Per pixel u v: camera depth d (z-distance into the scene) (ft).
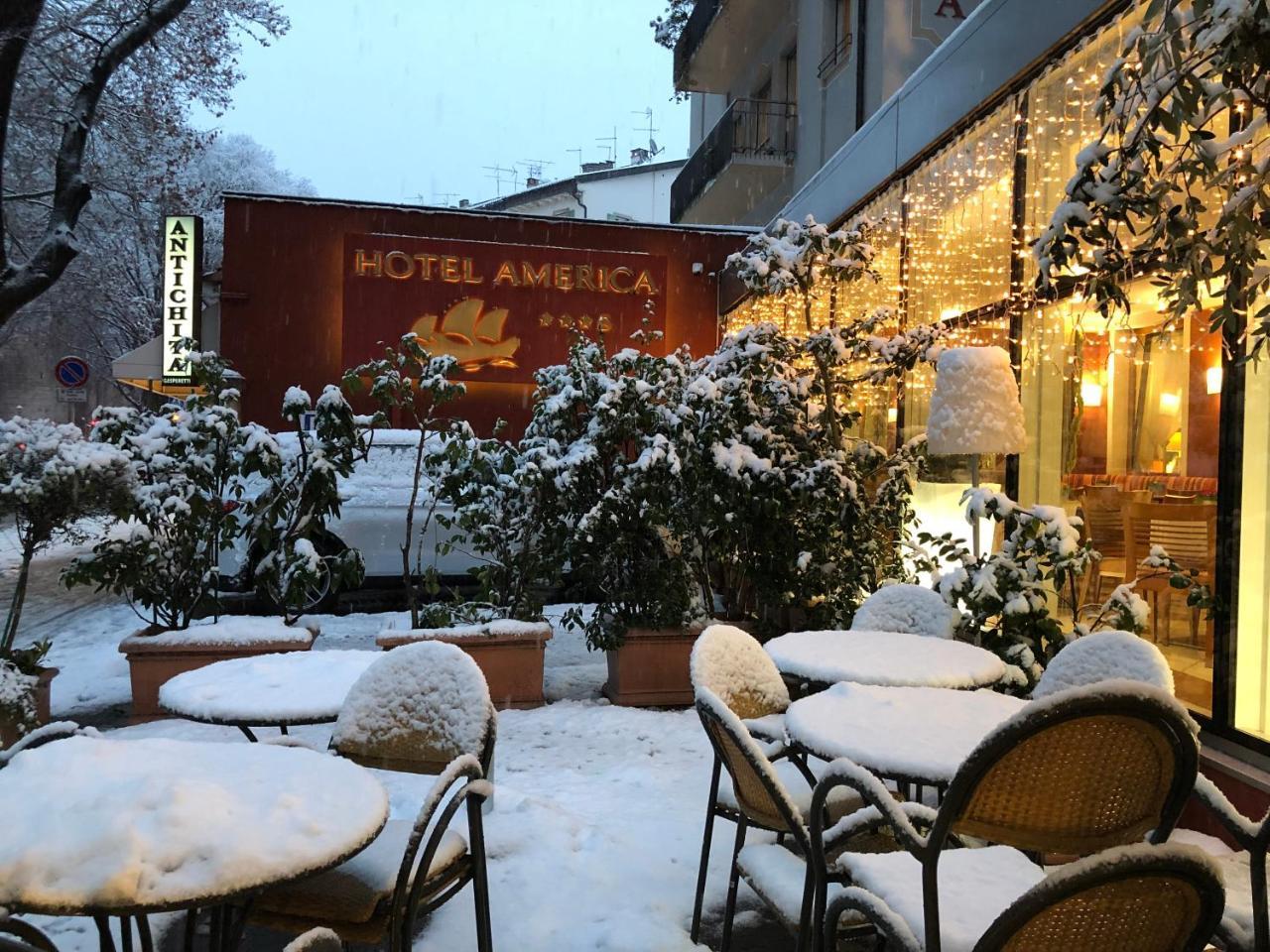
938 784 7.55
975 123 19.53
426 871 7.57
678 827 12.86
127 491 17.76
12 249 47.39
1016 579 14.34
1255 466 12.90
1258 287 9.96
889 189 24.25
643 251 44.47
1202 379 14.70
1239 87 8.83
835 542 20.57
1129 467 16.48
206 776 6.98
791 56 52.19
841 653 11.53
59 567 41.81
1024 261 18.47
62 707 19.43
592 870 11.44
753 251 22.06
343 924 7.48
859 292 27.84
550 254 43.60
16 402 96.94
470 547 29.30
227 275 40.78
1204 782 7.26
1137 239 14.42
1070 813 6.45
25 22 30.07
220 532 20.39
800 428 21.84
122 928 7.32
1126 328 16.49
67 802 6.26
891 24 37.11
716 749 9.12
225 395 20.20
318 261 41.52
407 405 20.84
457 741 9.17
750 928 10.26
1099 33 15.10
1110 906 5.36
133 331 84.12
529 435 22.06
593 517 18.98
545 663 23.65
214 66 45.16
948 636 12.80
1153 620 15.58
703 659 9.86
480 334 42.98
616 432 20.47
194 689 10.90
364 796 6.92
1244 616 12.84
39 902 5.34
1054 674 9.86
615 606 20.17
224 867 5.72
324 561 19.97
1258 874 6.84
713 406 19.43
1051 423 18.38
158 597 19.72
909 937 6.28
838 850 9.43
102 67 34.55
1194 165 9.42
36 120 41.45
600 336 22.63
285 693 10.75
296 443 23.95
